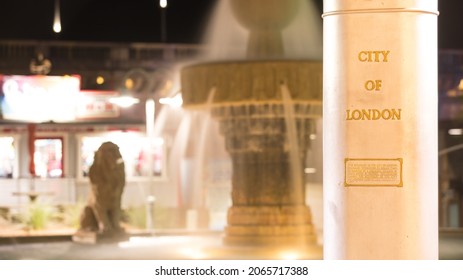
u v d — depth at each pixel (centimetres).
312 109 1474
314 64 1458
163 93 2859
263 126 1473
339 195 568
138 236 2042
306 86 1452
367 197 563
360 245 564
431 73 564
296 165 1490
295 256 1443
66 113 3297
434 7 565
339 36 564
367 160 562
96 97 3334
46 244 1797
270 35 1508
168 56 3562
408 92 559
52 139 3366
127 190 3341
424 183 564
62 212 2803
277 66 1444
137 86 2861
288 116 1463
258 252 1471
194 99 1489
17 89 3247
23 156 3325
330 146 571
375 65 560
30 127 3253
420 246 564
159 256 1491
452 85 3297
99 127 3362
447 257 1504
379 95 560
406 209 561
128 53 3578
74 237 1775
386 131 560
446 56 3388
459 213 3022
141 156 3344
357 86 562
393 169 560
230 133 1492
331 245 573
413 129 560
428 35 563
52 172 3366
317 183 2966
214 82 1465
